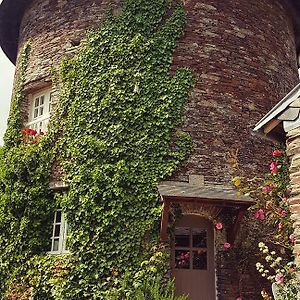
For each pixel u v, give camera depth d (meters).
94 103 9.95
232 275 9.14
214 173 9.72
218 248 9.28
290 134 5.93
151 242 8.94
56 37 11.27
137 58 10.12
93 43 10.52
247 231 9.45
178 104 9.93
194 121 9.95
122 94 9.85
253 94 10.78
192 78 10.23
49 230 9.82
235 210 9.23
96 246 8.95
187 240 9.47
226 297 8.98
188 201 8.62
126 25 10.45
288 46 12.51
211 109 10.17
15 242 9.78
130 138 9.55
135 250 8.86
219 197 8.62
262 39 11.50
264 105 10.86
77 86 10.34
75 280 8.90
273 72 11.43
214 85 10.38
